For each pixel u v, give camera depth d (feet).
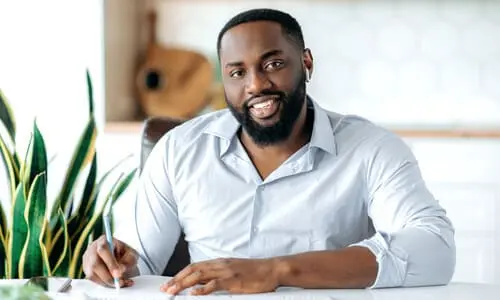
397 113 13.12
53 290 5.24
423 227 5.56
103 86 11.28
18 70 11.30
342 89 13.19
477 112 13.01
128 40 12.69
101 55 11.23
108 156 11.23
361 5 13.05
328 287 5.24
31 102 11.28
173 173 6.40
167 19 13.24
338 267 5.20
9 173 6.48
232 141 6.23
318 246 6.09
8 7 11.23
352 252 5.29
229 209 6.19
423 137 11.10
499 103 12.98
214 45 13.20
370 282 5.23
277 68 5.82
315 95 13.23
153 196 6.51
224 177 6.22
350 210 6.14
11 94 11.29
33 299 3.79
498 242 11.10
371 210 6.13
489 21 12.91
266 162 6.17
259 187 6.14
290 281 5.15
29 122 11.27
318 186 6.10
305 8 13.09
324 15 13.09
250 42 5.77
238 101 5.92
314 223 6.07
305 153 6.10
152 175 6.54
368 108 13.16
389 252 5.29
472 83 13.00
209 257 6.31
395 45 13.06
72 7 11.19
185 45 13.24
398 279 5.26
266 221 6.11
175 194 6.44
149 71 12.87
